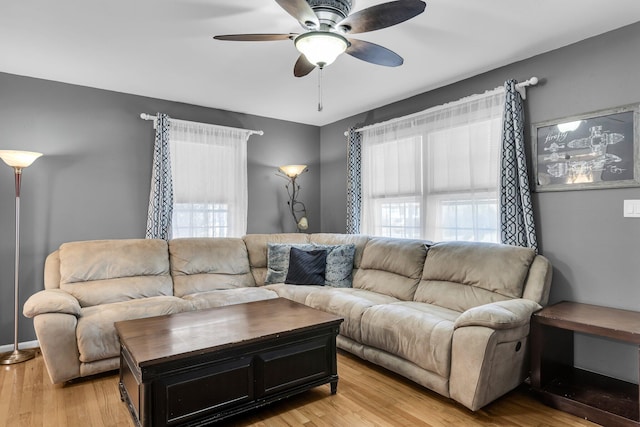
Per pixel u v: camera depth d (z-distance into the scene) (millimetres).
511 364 2285
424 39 2672
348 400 2385
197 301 3135
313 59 2066
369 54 2203
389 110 4234
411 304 2947
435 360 2297
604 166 2588
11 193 3318
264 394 2180
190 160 4156
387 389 2535
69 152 3568
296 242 4379
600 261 2619
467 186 3379
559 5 2240
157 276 3484
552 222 2863
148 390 1822
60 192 3529
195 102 4188
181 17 2365
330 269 3836
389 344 2596
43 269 3443
